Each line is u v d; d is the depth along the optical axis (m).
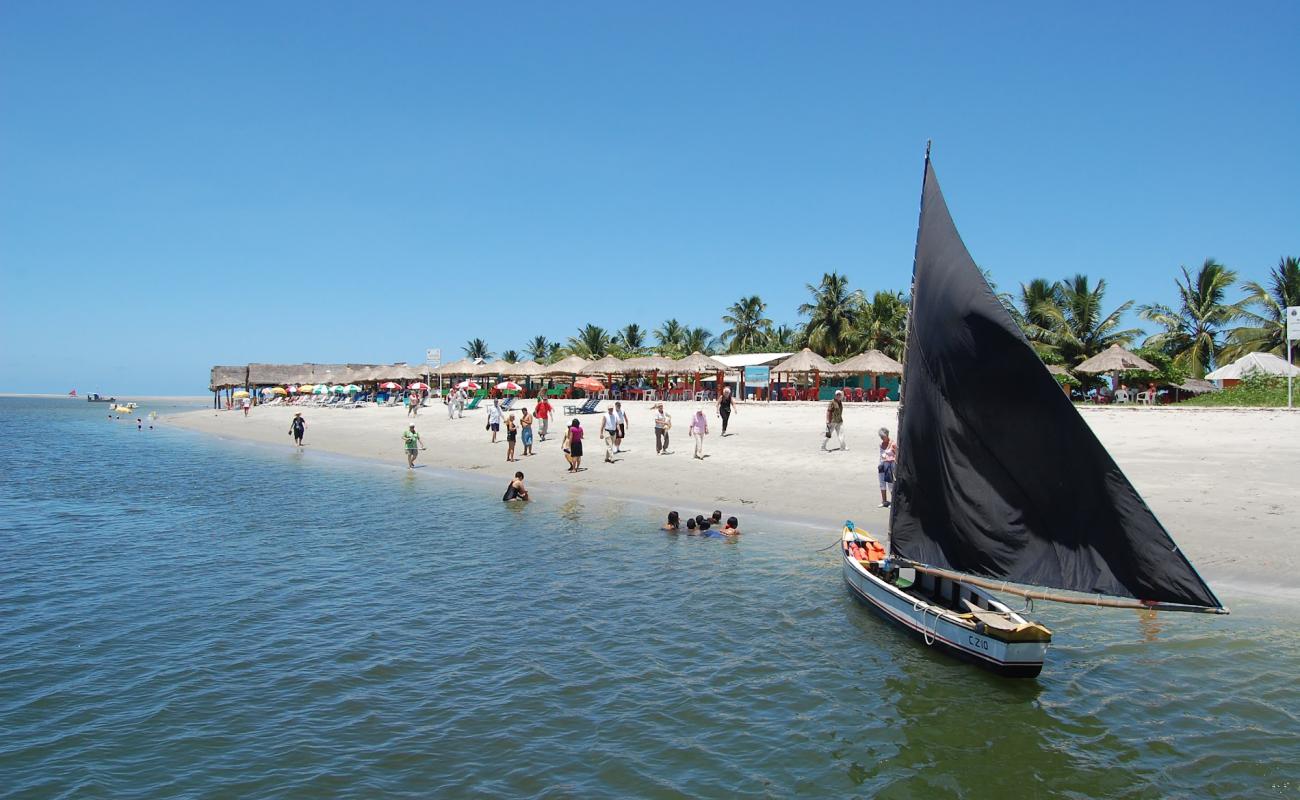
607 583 15.49
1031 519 10.41
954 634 11.29
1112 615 13.25
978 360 10.52
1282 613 12.34
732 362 65.12
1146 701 10.05
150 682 10.99
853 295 69.75
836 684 10.70
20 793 8.19
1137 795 8.10
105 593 15.32
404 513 23.42
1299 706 9.76
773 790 8.22
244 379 89.94
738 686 10.70
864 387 59.06
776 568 16.27
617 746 9.12
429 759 8.84
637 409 49.75
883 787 8.27
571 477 28.03
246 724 9.71
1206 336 56.22
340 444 45.66
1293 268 52.06
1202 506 17.81
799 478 25.08
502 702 10.29
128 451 47.53
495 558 17.64
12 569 17.22
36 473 35.78
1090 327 58.47
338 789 8.24
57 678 11.15
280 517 23.25
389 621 13.49
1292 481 19.81
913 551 11.98
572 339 101.75
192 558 18.17
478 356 127.81
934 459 11.42
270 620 13.60
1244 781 8.29
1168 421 31.02
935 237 11.18
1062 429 9.84
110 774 8.57
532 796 8.09
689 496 23.91
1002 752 8.94
